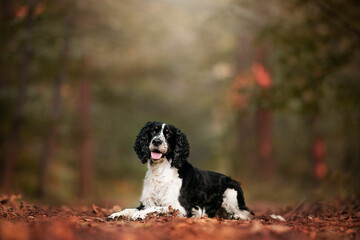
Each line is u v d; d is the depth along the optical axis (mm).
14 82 18719
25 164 20719
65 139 22016
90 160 23906
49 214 6930
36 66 17500
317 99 14156
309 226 5605
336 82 15164
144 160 6633
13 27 15172
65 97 24172
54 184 20031
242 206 6863
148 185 6422
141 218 5855
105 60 20547
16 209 6902
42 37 15688
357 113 20141
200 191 6531
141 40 18844
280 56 13750
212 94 33125
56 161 22672
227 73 28016
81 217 6578
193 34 25328
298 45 13086
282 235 4738
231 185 6875
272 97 13938
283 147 28156
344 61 13438
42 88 20656
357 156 23141
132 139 35156
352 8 12609
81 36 16953
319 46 13586
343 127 22641
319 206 9180
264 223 6098
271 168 23578
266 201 17750
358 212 7344
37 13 15398
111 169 32656
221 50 27844
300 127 27422
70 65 19281
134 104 32156
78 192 22375
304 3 12805
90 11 16281
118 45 18406
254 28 16734
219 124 32125
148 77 25891
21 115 16219
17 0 15070
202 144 44812
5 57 16234
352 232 4992
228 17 16484
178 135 6500
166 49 25109
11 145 16062
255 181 22141
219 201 6750
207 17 17016
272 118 26047
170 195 6219
